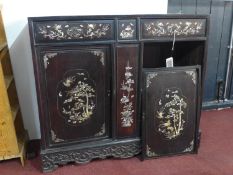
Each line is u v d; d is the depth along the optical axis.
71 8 2.01
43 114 1.75
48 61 1.66
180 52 2.16
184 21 1.79
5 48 1.93
